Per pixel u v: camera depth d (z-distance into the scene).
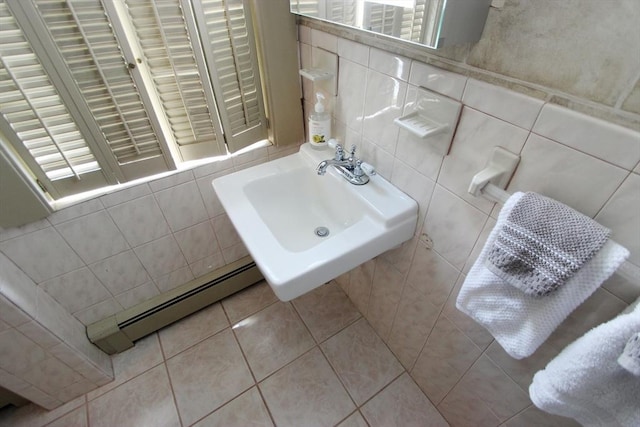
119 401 1.27
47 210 0.98
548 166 0.56
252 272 1.60
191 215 1.28
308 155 1.13
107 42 0.85
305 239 1.05
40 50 0.78
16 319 0.96
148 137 1.04
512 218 0.56
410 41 0.60
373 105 0.89
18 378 1.07
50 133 0.89
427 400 1.27
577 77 0.48
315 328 1.51
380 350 1.42
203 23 0.94
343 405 1.26
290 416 1.23
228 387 1.31
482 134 0.65
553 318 0.57
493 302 0.65
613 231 0.52
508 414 0.92
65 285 1.15
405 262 1.06
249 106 1.18
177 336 1.48
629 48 0.41
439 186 0.80
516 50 0.53
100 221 1.10
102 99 0.92
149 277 1.34
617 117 0.46
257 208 1.05
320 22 0.94
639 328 0.44
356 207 0.95
